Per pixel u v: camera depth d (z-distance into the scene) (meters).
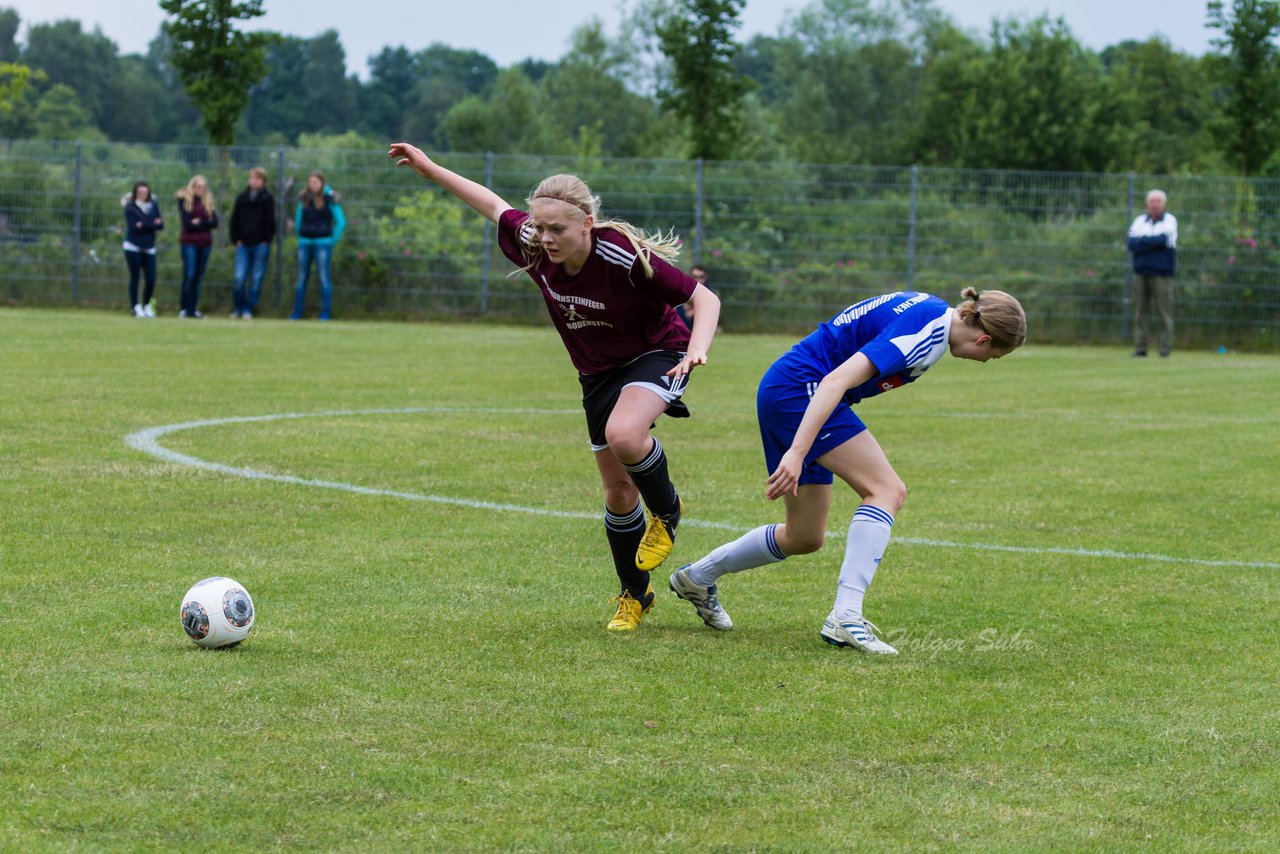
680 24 40.94
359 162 36.44
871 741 5.65
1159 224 31.48
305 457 13.04
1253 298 35.44
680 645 7.20
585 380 7.81
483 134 91.75
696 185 36.19
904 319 7.26
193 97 39.28
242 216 34.12
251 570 8.52
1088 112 69.50
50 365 20.56
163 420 15.12
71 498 10.52
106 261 36.31
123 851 4.33
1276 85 40.00
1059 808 4.96
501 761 5.25
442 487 11.81
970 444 15.68
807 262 36.34
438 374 21.84
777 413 7.54
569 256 7.33
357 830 4.54
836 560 9.55
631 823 4.68
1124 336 35.91
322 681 6.22
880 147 92.06
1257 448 15.70
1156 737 5.79
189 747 5.27
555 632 7.35
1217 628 7.81
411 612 7.64
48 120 117.06
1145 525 11.05
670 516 7.45
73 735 5.35
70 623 7.07
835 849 4.53
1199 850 4.61
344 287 36.41
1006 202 36.09
